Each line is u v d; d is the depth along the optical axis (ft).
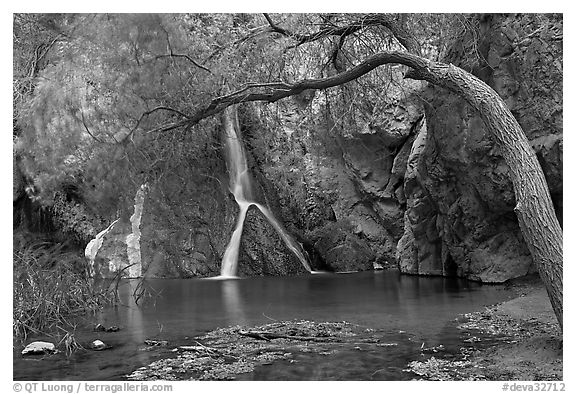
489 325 23.21
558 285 18.48
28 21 36.91
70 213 45.09
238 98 33.12
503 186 32.19
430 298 30.45
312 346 20.35
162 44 31.14
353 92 41.06
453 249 37.76
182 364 18.28
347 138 49.49
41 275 28.84
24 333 23.09
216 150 45.32
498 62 31.91
